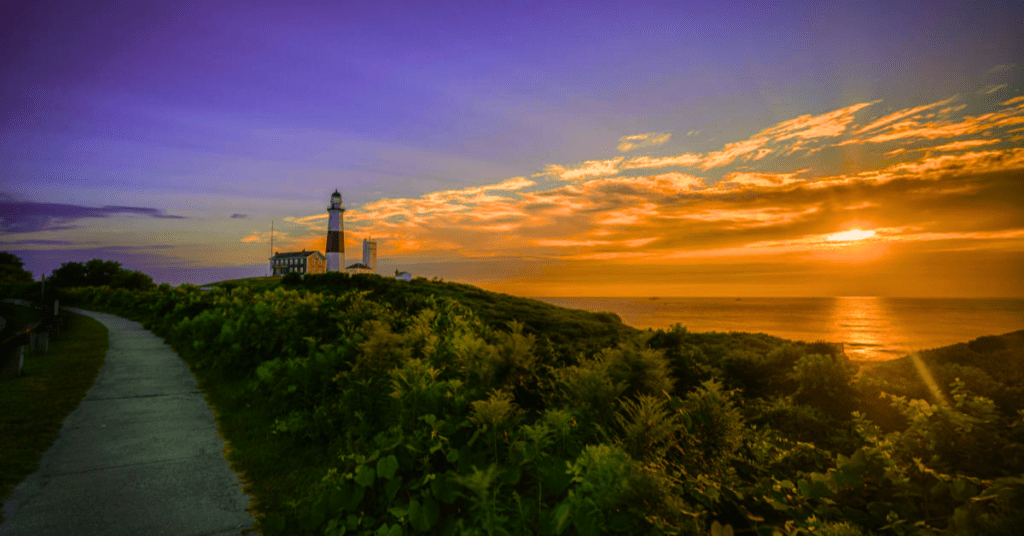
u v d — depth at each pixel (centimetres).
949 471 306
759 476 374
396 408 502
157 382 1020
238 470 570
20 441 634
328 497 423
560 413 384
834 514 290
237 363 1046
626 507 291
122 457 605
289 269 13150
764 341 1655
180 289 2216
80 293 4219
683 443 366
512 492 374
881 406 620
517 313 2730
